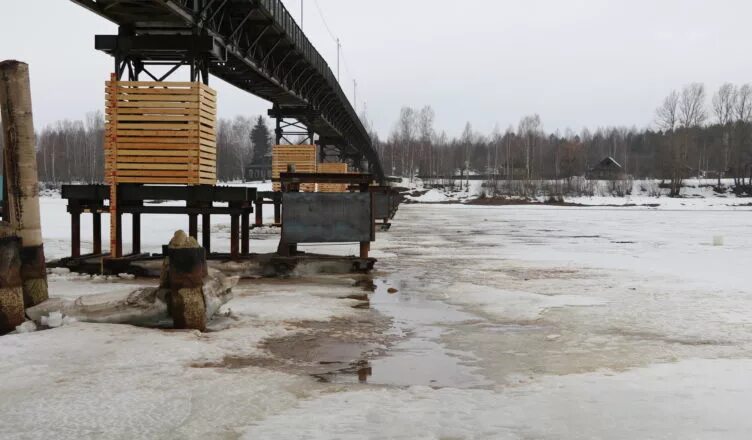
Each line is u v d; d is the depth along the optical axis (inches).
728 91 5073.8
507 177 4963.1
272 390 260.1
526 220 2033.7
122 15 657.0
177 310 356.8
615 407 240.2
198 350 317.4
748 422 222.8
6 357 295.7
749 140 4736.7
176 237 362.6
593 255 872.3
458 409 237.8
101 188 631.2
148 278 602.9
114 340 327.3
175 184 641.6
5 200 420.5
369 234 661.3
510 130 6437.0
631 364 308.2
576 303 482.9
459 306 472.4
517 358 321.1
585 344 351.6
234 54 880.9
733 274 661.3
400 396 254.4
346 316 428.5
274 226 1346.0
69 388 255.0
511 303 482.6
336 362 311.0
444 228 1549.0
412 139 6107.3
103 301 369.7
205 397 249.1
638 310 453.7
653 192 4306.1
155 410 232.4
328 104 1772.9
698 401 246.8
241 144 6540.4
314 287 561.3
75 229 642.2
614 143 6323.8
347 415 230.4
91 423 218.7
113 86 624.7
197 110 624.7
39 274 378.9
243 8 856.9
